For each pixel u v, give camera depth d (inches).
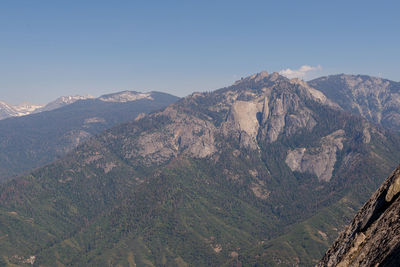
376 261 847.7
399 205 908.0
